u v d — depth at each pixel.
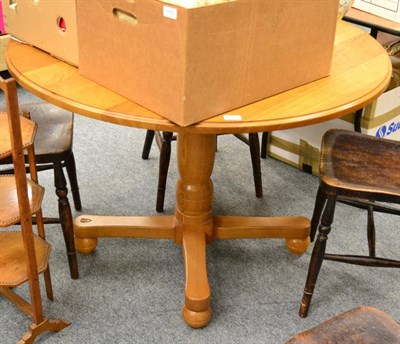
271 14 1.12
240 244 1.89
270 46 1.16
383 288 1.72
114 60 1.17
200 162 1.63
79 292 1.65
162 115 1.12
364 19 2.15
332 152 1.52
